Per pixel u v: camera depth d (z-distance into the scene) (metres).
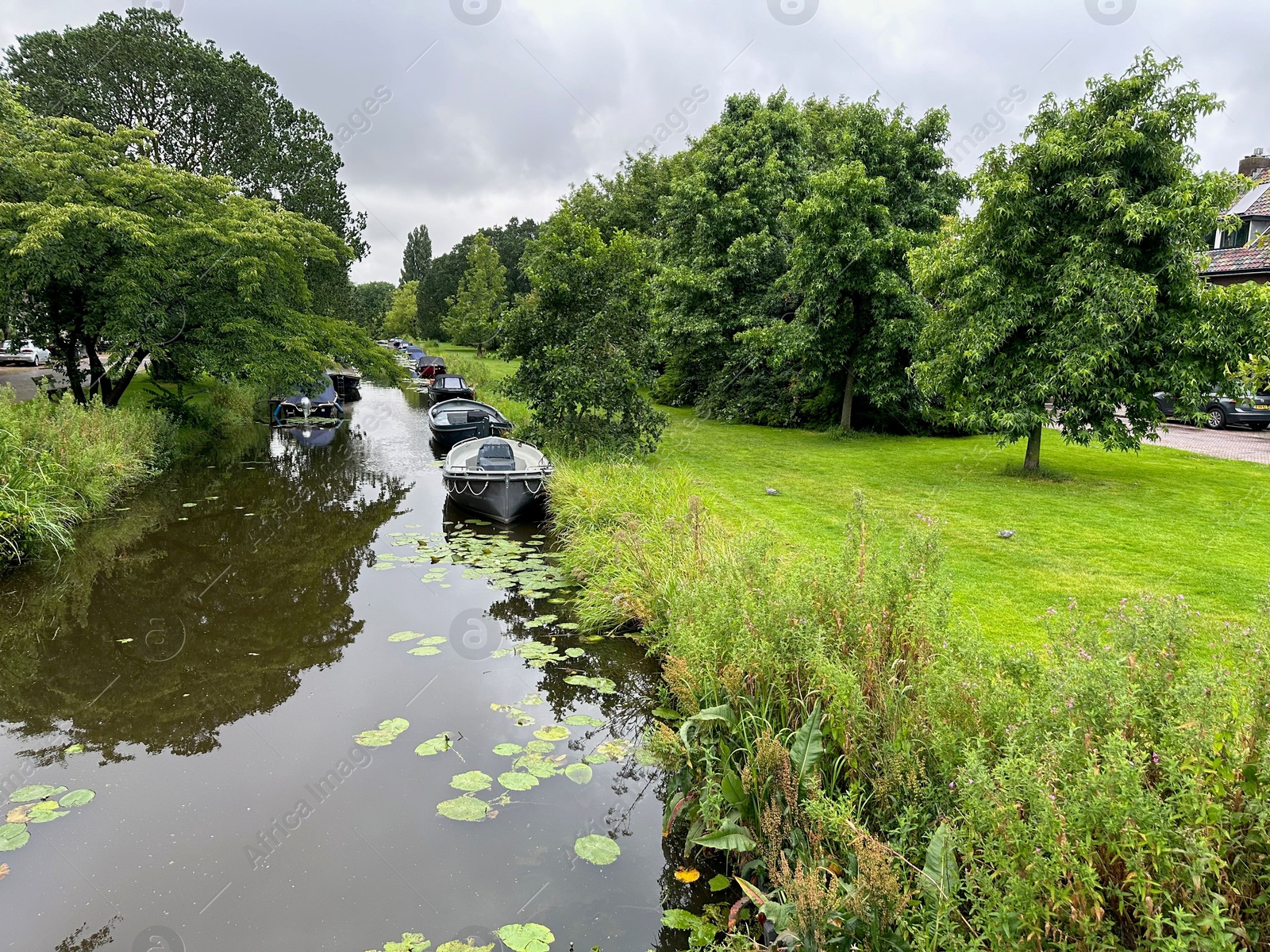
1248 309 10.35
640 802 4.60
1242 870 2.23
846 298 18.14
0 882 3.86
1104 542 8.50
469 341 54.72
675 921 3.54
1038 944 2.21
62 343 15.62
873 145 18.83
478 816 4.39
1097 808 2.19
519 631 7.37
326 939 3.48
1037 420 11.85
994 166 11.88
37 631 7.32
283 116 28.14
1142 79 10.84
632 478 11.24
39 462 10.52
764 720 4.02
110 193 14.26
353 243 30.53
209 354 15.45
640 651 6.91
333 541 10.74
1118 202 10.70
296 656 6.76
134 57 24.48
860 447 17.27
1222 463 14.03
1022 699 3.16
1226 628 3.44
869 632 3.91
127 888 3.82
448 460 13.10
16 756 5.11
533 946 3.40
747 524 9.41
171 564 9.48
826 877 3.13
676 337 22.80
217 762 5.01
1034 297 11.54
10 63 24.05
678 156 33.22
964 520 9.59
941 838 2.73
